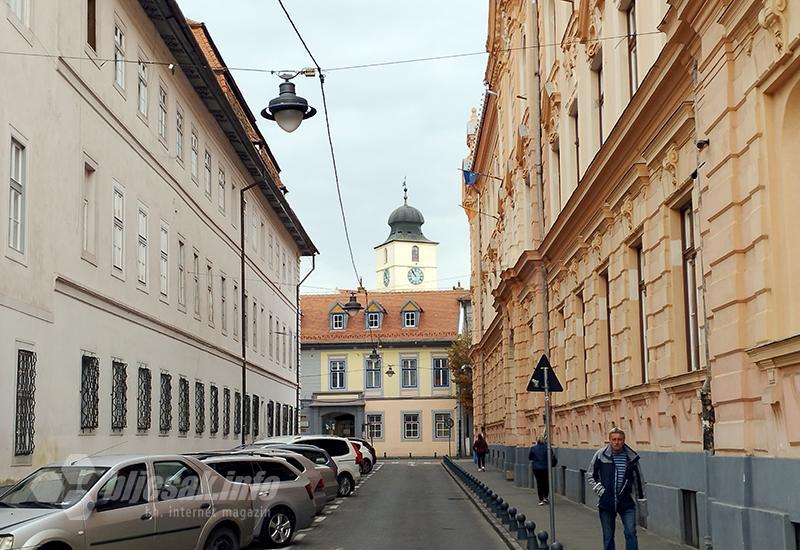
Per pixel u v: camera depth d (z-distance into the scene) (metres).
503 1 38.06
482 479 39.94
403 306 80.56
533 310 31.91
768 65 11.12
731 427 12.41
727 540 12.30
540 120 29.83
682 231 16.41
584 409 24.31
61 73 19.36
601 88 22.39
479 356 59.22
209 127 33.75
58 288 19.02
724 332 12.59
